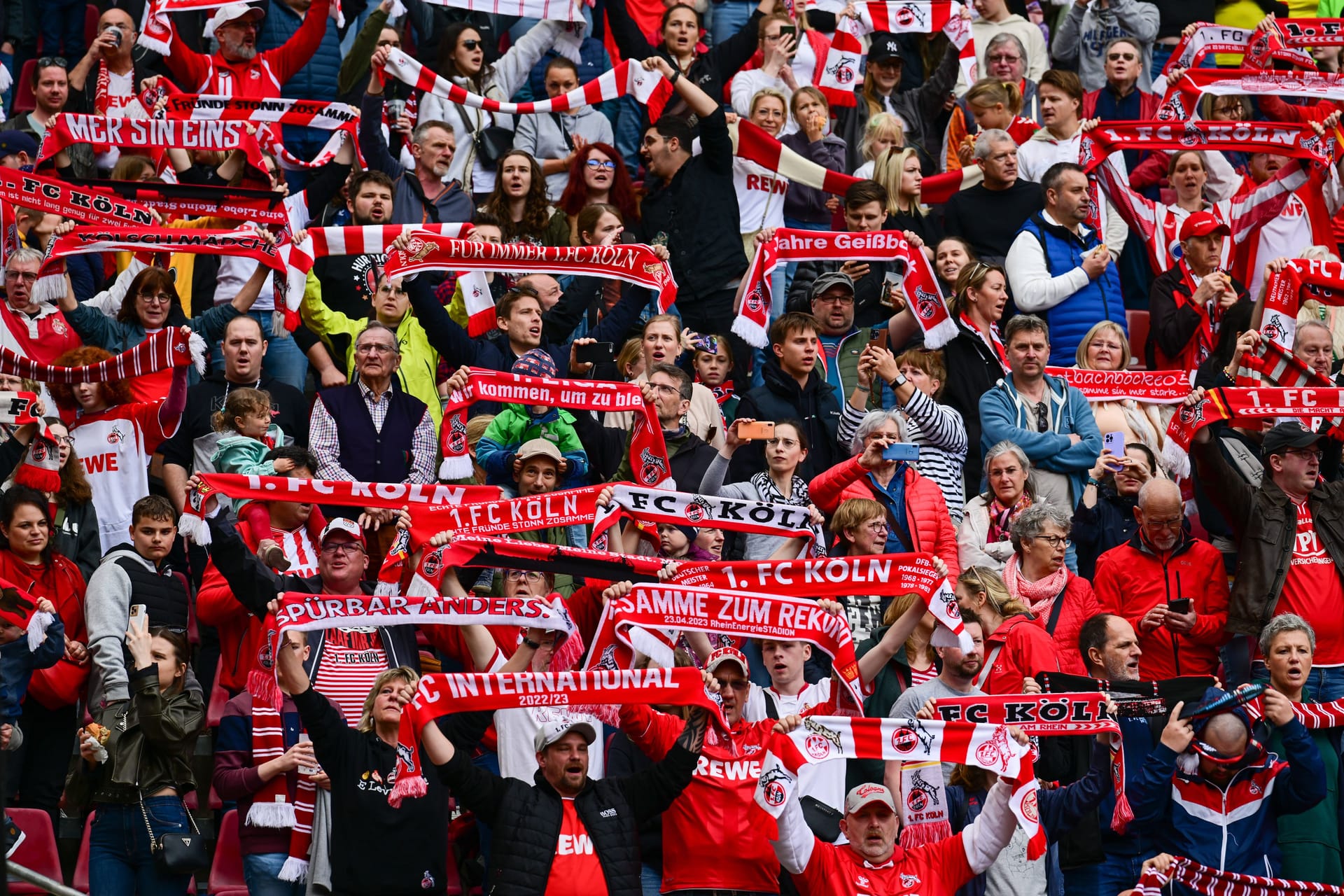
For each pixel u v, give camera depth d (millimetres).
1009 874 33094
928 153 57312
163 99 46375
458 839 35531
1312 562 39250
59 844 36344
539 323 43906
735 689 32406
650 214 50000
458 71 55406
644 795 31141
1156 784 33781
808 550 37500
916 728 31969
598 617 35875
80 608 38062
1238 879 33281
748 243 51750
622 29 54812
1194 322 48125
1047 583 38875
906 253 44156
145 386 43219
